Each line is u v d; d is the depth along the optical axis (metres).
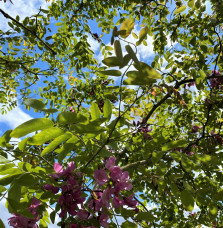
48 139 1.01
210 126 4.39
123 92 1.59
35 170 1.12
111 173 1.43
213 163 1.43
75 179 1.38
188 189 1.41
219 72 4.26
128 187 1.42
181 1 4.09
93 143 1.46
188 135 4.54
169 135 4.25
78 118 1.00
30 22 4.04
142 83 1.16
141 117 3.42
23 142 1.05
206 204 1.42
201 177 4.10
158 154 1.51
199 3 2.79
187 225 3.54
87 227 1.40
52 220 1.38
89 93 4.58
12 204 0.98
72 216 1.41
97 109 1.35
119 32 1.03
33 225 1.34
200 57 3.49
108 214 1.40
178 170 4.04
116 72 1.13
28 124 0.90
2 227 0.85
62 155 1.17
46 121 0.93
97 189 1.56
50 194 1.34
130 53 0.98
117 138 1.53
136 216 1.41
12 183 1.02
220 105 4.20
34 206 1.37
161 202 4.36
